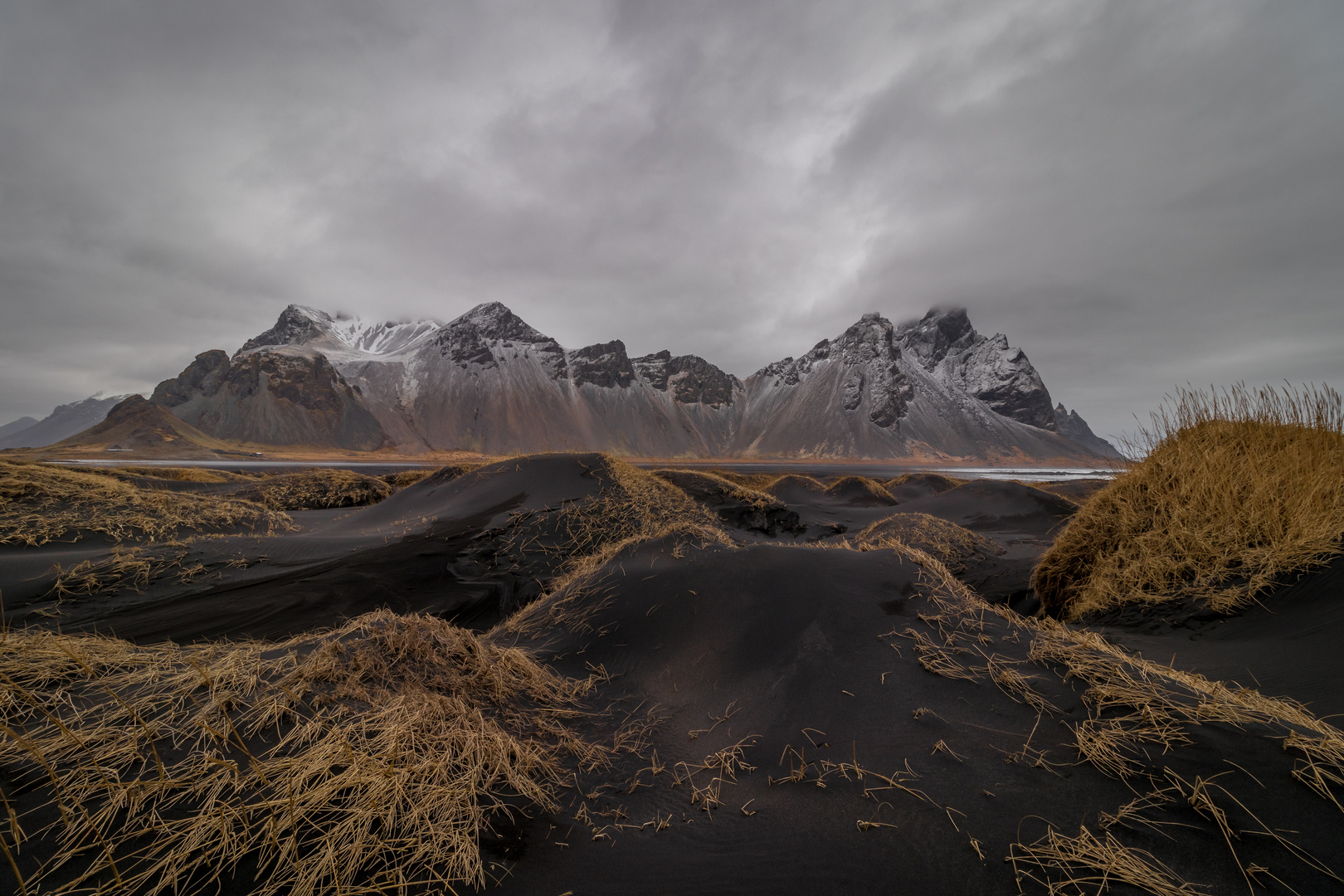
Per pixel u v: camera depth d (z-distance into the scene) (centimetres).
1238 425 728
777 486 3453
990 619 504
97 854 196
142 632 733
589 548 1201
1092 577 757
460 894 215
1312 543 575
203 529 1220
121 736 249
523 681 433
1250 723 312
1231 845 232
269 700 291
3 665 286
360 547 1210
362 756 257
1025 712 358
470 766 288
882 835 262
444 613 892
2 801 210
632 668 503
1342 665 431
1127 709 346
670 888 230
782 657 462
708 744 371
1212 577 627
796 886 231
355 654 366
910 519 1598
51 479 1252
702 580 602
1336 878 212
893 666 427
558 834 266
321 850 212
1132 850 235
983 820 265
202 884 194
